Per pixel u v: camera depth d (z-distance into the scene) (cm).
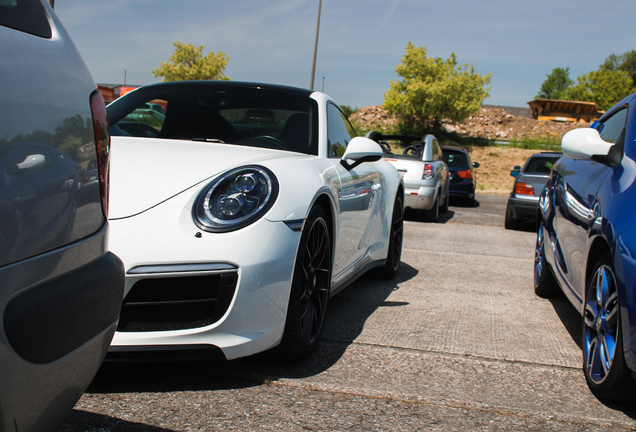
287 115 307
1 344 90
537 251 397
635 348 181
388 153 910
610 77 7719
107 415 175
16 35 105
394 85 4041
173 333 189
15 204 94
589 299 232
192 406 185
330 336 271
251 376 214
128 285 185
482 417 190
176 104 310
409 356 247
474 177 1454
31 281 98
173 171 212
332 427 175
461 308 341
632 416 197
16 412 97
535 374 234
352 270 324
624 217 203
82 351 114
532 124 4659
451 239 673
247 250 195
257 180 211
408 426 179
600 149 255
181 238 189
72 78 117
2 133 94
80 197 114
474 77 3938
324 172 262
